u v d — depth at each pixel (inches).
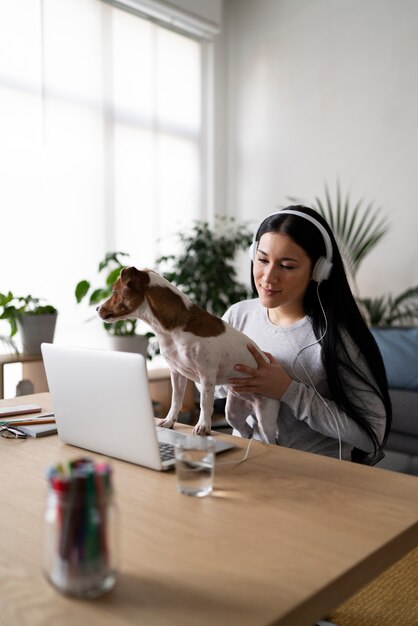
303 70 158.6
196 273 148.1
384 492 33.5
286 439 52.4
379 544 26.5
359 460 52.7
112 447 39.1
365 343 49.4
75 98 135.0
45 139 129.3
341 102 151.1
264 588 22.4
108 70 142.0
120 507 30.7
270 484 34.7
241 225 173.5
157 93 155.2
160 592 22.0
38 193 128.4
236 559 24.8
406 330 106.3
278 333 54.9
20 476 36.0
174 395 47.1
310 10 156.1
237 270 175.2
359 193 148.6
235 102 175.8
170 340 42.9
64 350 39.8
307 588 22.4
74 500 21.1
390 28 140.6
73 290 136.2
